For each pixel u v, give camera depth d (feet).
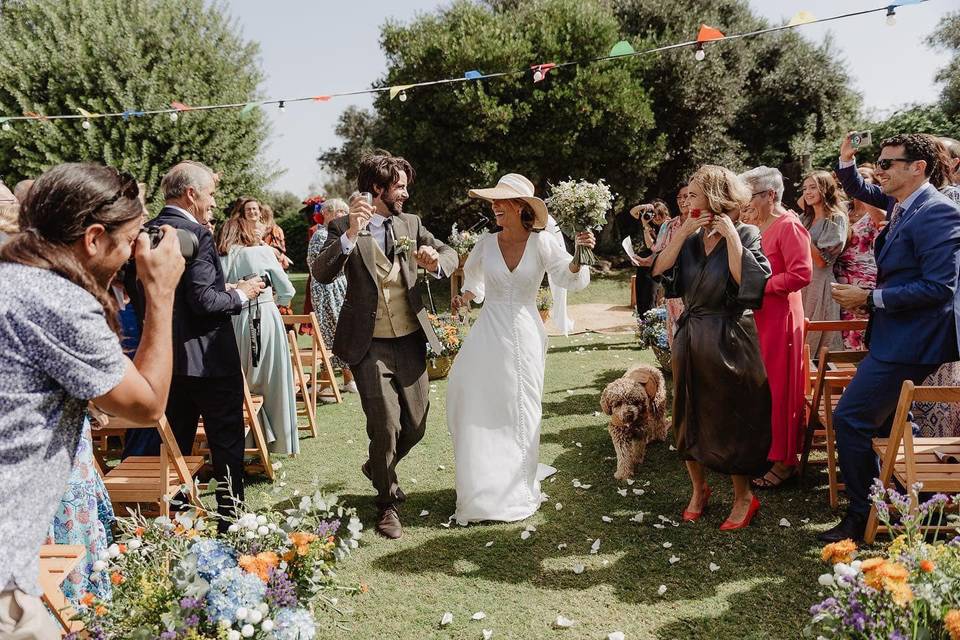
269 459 15.79
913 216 10.64
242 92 55.31
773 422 13.44
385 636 9.40
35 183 5.24
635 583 10.49
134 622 6.65
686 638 9.05
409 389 12.83
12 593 5.00
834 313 16.51
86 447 8.93
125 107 48.37
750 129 67.77
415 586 10.68
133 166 48.78
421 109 52.16
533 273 12.88
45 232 5.14
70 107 47.32
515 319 12.92
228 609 6.56
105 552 7.42
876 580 5.86
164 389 5.66
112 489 10.98
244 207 16.29
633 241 66.59
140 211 5.57
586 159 52.80
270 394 16.11
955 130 52.95
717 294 11.32
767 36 65.46
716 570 10.69
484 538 12.23
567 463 15.76
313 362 19.51
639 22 60.85
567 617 9.70
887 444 10.71
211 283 11.28
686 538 11.82
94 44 48.75
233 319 15.90
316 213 29.63
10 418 4.85
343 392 23.30
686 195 12.19
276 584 7.09
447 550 11.82
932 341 10.46
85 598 6.91
